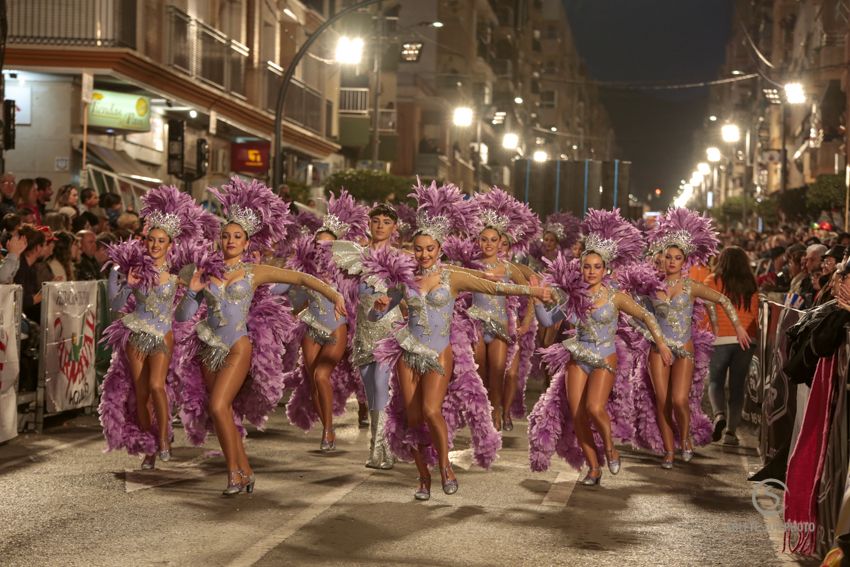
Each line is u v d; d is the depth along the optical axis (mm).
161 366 9758
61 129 24031
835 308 6816
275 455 10547
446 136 63125
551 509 8508
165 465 9992
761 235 36625
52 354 12086
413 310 8703
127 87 25391
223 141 33375
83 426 12320
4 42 17594
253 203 9141
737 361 11984
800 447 7336
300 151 39094
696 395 11180
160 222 9969
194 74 28141
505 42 93312
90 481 9211
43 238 12070
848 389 6512
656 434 10797
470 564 6871
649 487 9547
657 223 11172
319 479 9414
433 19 67062
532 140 104688
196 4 29531
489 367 12023
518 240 12930
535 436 9656
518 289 8727
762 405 11375
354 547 7180
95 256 14484
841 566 5766
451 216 9883
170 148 25453
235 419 9477
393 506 8445
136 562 6734
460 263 11969
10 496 8602
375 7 47156
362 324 10023
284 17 37188
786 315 9711
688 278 10953
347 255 9273
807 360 7102
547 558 7066
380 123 50906
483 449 8875
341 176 36094
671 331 10789
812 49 58656
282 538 7355
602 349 9570
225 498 8594
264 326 9086
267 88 34000
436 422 8555
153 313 9773
